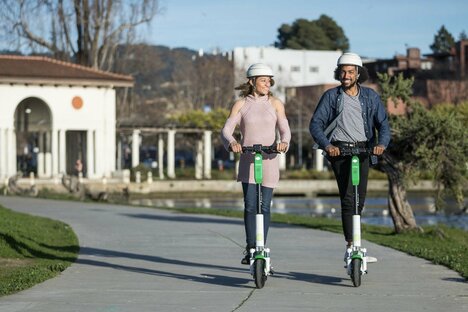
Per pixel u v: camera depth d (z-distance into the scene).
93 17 124.50
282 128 19.67
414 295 18.62
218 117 138.75
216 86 190.38
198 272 22.70
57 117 114.31
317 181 134.75
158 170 140.62
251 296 18.48
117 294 18.81
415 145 39.44
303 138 168.12
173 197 120.81
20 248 28.52
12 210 53.72
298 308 17.03
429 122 38.56
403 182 40.97
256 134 19.72
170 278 21.47
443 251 28.28
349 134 19.50
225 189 127.81
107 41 126.75
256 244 19.33
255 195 19.81
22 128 119.44
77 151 125.25
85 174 121.88
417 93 155.38
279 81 183.75
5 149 111.62
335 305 17.36
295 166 168.62
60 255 27.38
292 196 127.50
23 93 112.50
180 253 27.69
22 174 117.81
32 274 21.81
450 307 17.14
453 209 78.12
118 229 37.94
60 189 106.19
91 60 125.25
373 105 19.59
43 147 121.62
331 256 26.86
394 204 41.41
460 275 21.94
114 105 118.12
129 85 118.00
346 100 19.55
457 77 153.00
